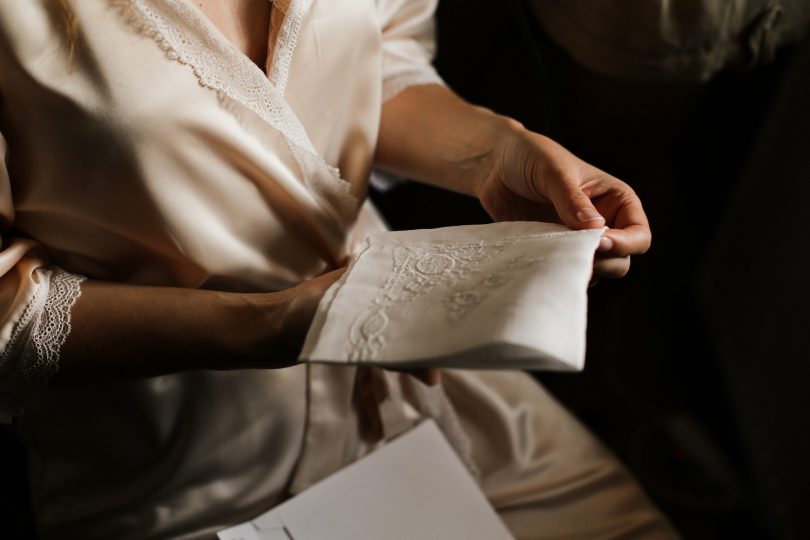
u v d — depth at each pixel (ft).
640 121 3.88
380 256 2.35
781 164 4.43
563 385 5.16
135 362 2.52
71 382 2.56
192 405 2.85
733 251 5.05
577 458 3.30
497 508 3.19
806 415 4.12
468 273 2.19
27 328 2.47
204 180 2.49
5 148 2.40
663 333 5.41
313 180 2.67
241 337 2.44
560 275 2.10
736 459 4.91
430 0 3.23
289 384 2.94
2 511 3.66
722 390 5.18
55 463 2.95
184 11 2.34
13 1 2.24
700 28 3.24
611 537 3.10
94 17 2.30
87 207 2.48
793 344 4.30
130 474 2.93
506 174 2.75
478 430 3.40
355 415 3.19
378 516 2.95
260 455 2.97
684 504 4.64
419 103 3.08
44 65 2.30
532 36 3.67
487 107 4.06
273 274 2.73
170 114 2.38
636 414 5.01
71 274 2.58
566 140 3.96
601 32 3.36
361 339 2.08
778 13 3.34
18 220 2.55
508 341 1.94
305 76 2.62
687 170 4.76
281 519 2.92
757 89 4.46
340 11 2.62
